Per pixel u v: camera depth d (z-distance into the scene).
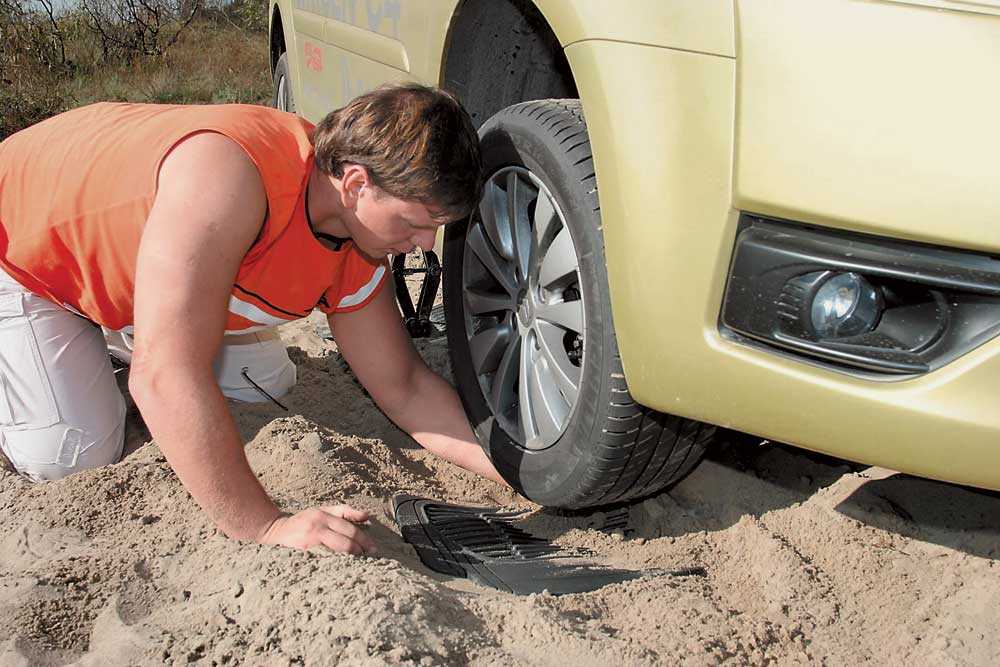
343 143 1.85
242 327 2.23
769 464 2.44
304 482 2.32
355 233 2.00
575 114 2.10
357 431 2.82
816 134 1.61
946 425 1.55
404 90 1.88
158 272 1.77
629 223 1.81
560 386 2.15
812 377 1.67
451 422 2.53
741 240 1.71
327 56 3.81
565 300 2.17
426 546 2.11
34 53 8.84
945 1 1.56
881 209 1.56
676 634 1.74
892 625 1.81
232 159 1.85
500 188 2.35
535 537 2.29
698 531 2.25
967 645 1.71
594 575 1.98
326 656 1.53
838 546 2.05
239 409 2.77
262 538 1.92
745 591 1.97
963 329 1.57
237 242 1.83
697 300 1.75
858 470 2.34
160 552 1.99
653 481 2.13
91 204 2.08
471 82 2.61
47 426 2.50
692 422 1.99
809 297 1.65
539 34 2.52
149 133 2.03
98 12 9.98
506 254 2.33
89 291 2.25
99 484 2.27
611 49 1.85
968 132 1.52
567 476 2.11
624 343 1.86
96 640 1.71
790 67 1.64
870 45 1.59
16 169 2.26
